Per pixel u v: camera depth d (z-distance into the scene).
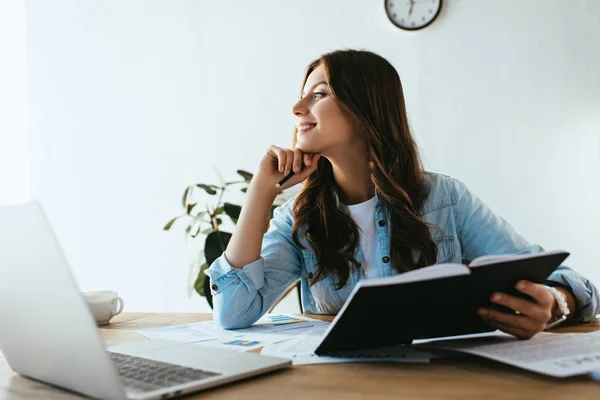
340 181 1.42
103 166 3.18
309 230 1.41
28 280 0.62
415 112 2.68
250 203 1.29
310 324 1.16
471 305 0.77
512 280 0.76
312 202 1.42
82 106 3.24
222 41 3.01
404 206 1.34
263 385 0.64
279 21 2.91
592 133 2.48
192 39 3.06
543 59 2.56
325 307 1.42
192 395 0.60
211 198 2.98
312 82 1.38
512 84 2.58
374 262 1.39
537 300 0.77
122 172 3.15
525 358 0.66
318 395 0.59
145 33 3.15
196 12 3.06
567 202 2.50
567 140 2.51
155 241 3.06
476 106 2.62
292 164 1.33
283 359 0.73
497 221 1.38
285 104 2.89
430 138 2.66
